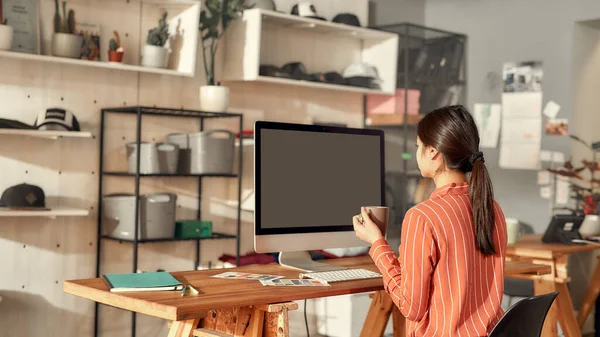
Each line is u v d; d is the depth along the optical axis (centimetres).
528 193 555
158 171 381
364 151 290
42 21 371
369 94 527
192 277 244
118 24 400
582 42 541
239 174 409
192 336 237
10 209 348
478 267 201
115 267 403
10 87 365
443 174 210
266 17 443
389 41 510
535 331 205
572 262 541
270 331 217
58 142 380
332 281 237
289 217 264
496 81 570
